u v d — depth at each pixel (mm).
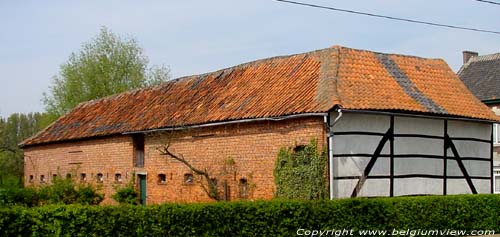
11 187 30812
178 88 30750
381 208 18281
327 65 22891
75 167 34469
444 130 23359
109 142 31453
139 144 29578
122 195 28875
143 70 61031
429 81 24531
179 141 26484
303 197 20641
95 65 58844
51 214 14328
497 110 35781
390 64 24281
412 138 22328
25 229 14031
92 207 14719
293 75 24000
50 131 38625
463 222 20219
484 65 39312
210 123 24172
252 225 16281
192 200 25609
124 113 32375
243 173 23125
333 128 20406
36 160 39344
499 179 35406
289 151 21312
